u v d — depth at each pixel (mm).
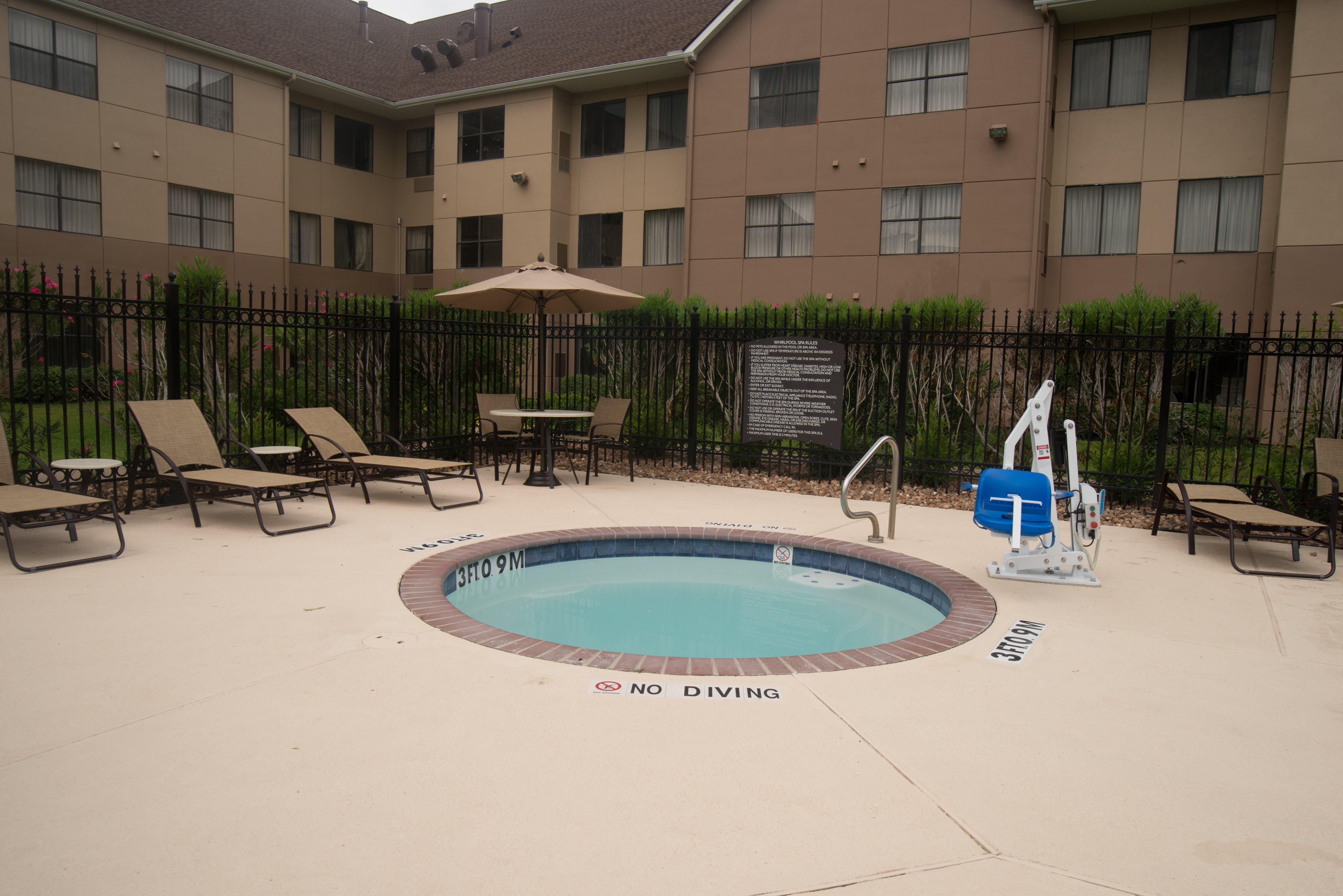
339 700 3568
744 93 18922
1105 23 16156
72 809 2643
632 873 2387
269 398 11109
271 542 6621
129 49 18562
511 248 22859
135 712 3389
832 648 5090
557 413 9938
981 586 5820
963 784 2990
